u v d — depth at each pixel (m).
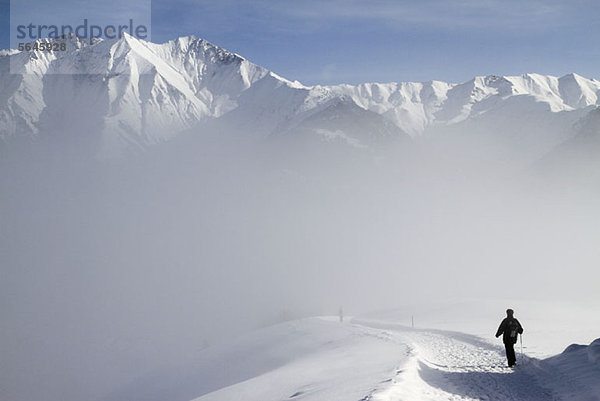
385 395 15.44
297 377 28.00
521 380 20.27
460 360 26.33
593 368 19.92
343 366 27.34
